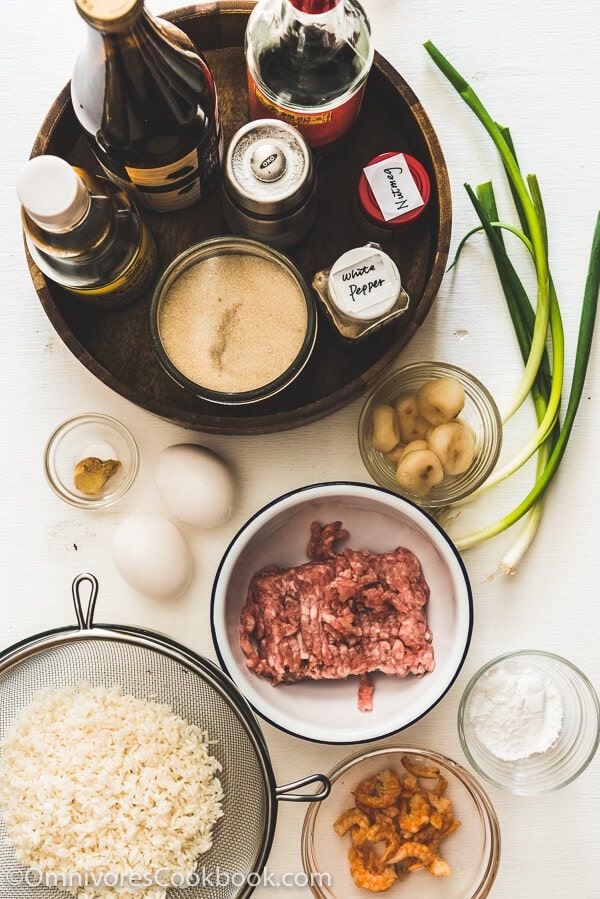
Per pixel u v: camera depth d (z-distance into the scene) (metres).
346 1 0.63
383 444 0.72
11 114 0.74
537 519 0.74
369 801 0.75
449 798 0.76
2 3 0.74
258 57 0.65
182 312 0.70
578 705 0.75
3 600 0.75
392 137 0.72
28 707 0.73
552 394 0.73
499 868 0.76
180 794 0.72
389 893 0.76
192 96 0.63
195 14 0.69
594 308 0.73
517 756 0.75
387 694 0.74
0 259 0.75
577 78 0.75
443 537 0.70
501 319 0.75
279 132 0.66
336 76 0.65
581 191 0.75
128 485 0.75
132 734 0.72
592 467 0.76
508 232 0.75
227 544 0.76
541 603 0.76
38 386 0.75
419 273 0.72
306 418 0.69
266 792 0.69
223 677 0.68
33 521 0.76
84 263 0.65
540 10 0.75
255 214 0.66
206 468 0.72
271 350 0.69
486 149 0.75
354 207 0.71
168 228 0.72
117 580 0.75
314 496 0.70
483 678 0.74
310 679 0.74
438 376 0.73
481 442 0.73
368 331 0.68
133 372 0.71
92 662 0.74
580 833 0.76
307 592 0.73
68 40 0.74
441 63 0.73
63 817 0.70
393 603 0.73
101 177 0.68
